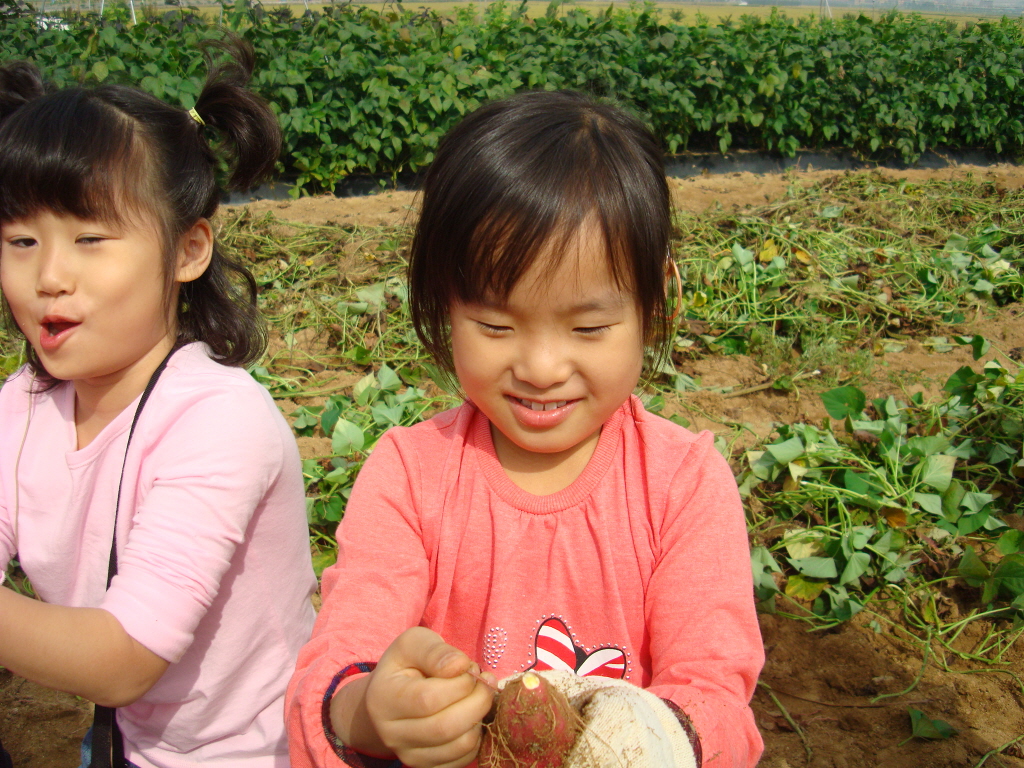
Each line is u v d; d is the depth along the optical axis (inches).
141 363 61.6
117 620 51.4
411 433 59.8
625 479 56.0
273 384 175.6
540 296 48.0
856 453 145.6
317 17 351.6
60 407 63.6
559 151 48.2
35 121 54.9
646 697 44.5
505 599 54.7
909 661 109.5
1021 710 101.6
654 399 163.3
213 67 67.7
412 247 55.5
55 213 55.1
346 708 46.6
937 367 193.3
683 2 1823.3
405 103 318.7
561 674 46.3
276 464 61.3
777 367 190.4
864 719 99.7
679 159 372.8
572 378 50.3
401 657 42.9
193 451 57.0
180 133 61.4
